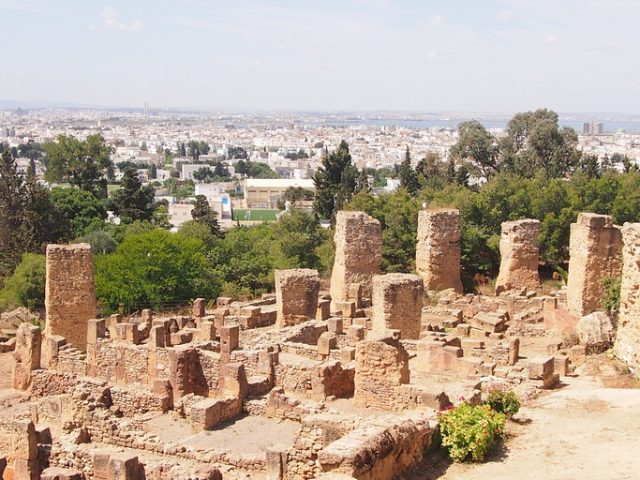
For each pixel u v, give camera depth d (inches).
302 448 1171.9
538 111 6038.4
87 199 5585.6
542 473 1088.8
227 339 1747.0
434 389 1362.0
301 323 2122.3
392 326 2006.6
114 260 3267.7
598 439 1206.3
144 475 1145.4
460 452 1142.3
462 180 5393.7
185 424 1520.7
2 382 2014.0
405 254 3592.5
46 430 1318.9
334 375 1593.3
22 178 5128.0
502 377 1567.4
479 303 2393.0
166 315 2997.0
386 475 1038.4
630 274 1637.6
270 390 1600.6
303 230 4456.2
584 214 2201.0
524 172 5334.6
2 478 1235.2
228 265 3863.2
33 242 4463.6
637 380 1555.1
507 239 2753.4
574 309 2219.5
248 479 1222.3
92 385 1637.6
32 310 3282.5
